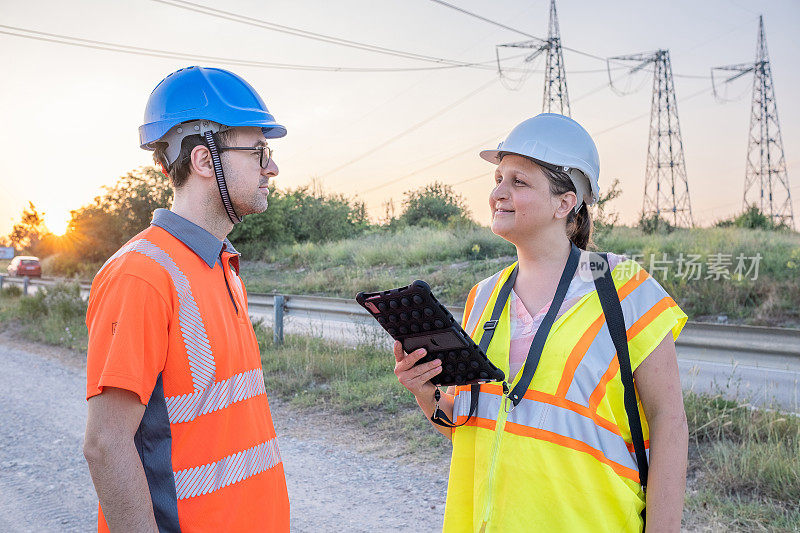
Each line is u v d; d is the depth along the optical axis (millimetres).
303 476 4672
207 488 1509
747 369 6758
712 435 4582
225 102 1681
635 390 1473
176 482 1479
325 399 6574
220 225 1730
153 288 1464
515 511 1431
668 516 1400
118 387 1382
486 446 1508
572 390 1430
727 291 10133
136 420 1423
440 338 1493
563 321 1486
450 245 18250
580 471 1406
